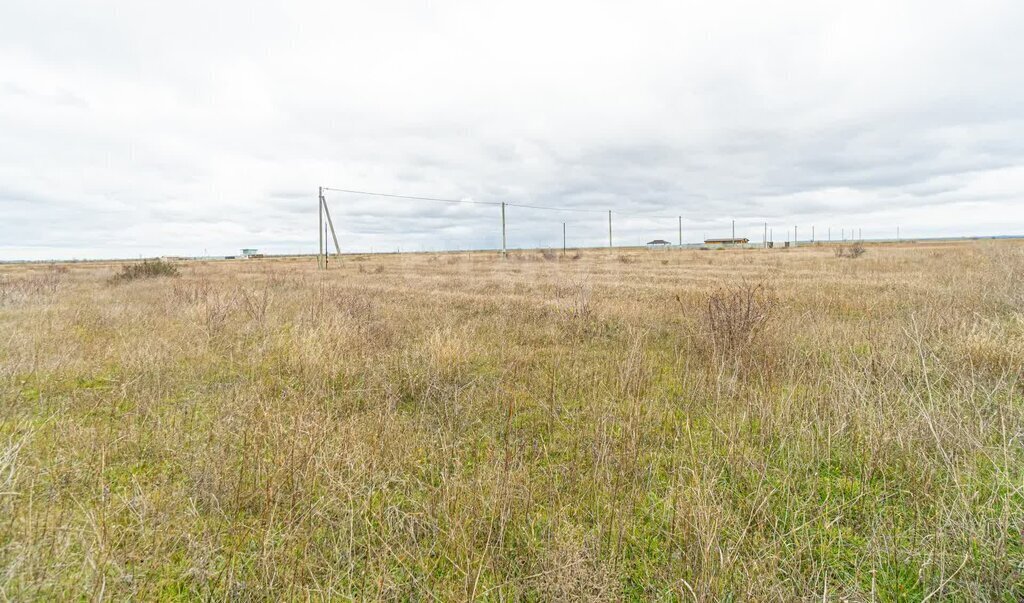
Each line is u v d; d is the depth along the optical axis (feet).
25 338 24.66
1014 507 8.97
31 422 13.75
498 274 77.20
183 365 21.17
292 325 28.19
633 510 9.86
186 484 10.85
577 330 28.04
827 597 7.17
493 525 9.21
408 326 29.86
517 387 18.48
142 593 7.48
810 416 13.64
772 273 66.13
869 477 10.50
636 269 86.69
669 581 7.83
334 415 14.87
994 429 11.84
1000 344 16.87
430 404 16.72
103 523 8.19
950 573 7.66
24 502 9.41
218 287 47.65
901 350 17.94
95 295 48.67
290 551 8.57
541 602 7.55
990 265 52.13
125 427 13.91
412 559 8.44
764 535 8.96
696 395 16.47
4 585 6.93
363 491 10.31
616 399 16.25
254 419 13.35
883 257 92.84
